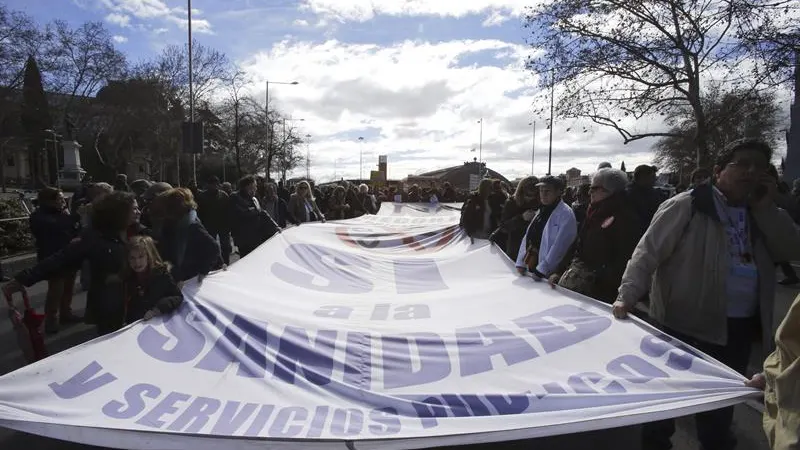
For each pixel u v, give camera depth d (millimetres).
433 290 4742
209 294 3832
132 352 2881
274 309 3779
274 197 11797
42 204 6621
